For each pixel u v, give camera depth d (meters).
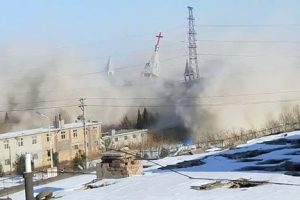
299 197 10.45
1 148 65.88
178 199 11.67
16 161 61.91
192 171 16.30
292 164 15.32
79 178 19.47
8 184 34.66
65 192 15.09
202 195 11.79
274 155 18.73
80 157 55.19
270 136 29.31
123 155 16.41
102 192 13.96
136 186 14.19
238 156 19.97
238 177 13.94
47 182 19.67
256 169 15.44
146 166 20.62
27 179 8.05
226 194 11.63
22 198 16.39
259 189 11.82
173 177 15.08
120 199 12.58
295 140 23.47
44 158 69.12
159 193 12.66
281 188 11.65
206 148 28.91
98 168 16.86
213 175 14.79
